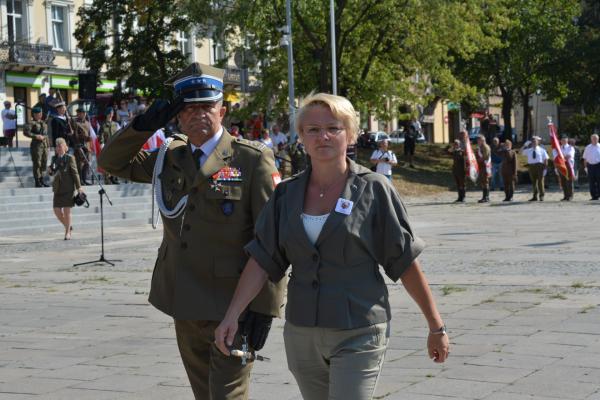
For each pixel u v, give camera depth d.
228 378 5.09
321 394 4.42
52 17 56.16
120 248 19.66
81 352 8.80
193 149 5.35
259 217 4.47
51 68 55.72
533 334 8.84
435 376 7.33
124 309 11.34
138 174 5.55
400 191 40.03
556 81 56.81
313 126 4.24
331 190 4.29
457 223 23.83
